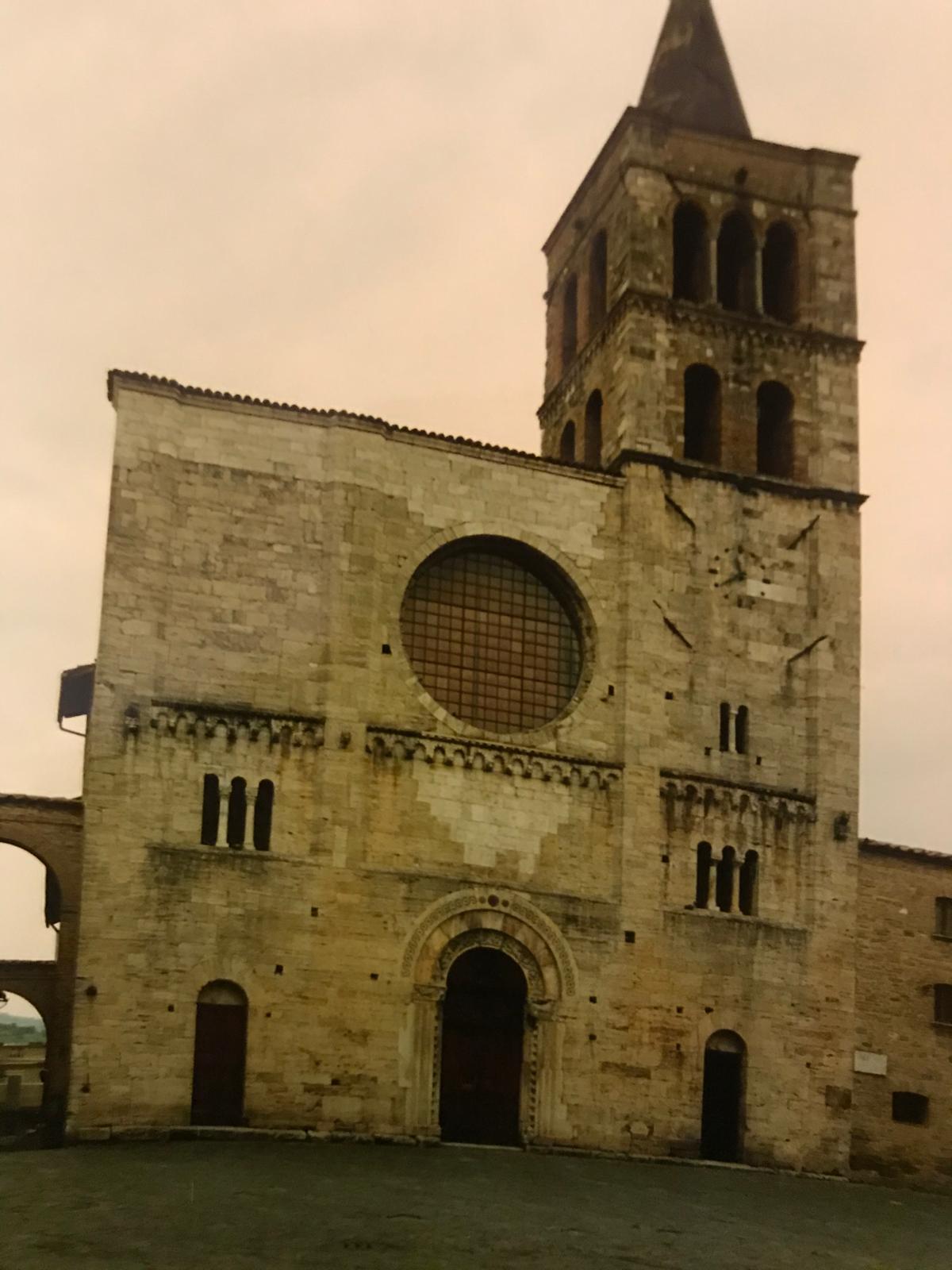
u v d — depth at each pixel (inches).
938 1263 1546.5
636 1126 2159.2
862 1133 2303.2
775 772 2381.9
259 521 2203.5
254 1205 1486.2
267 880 2070.6
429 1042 2090.3
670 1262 1391.5
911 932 2415.1
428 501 2308.1
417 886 2138.3
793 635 2454.5
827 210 2684.5
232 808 2092.8
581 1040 2166.6
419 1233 1408.7
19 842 2130.9
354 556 2224.4
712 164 2664.9
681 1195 1834.4
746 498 2487.7
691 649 2385.6
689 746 2341.3
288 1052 2027.6
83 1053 1942.7
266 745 2122.3
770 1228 1654.8
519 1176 1833.2
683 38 2883.9
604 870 2247.8
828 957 2320.4
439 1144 2053.4
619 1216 1612.9
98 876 2004.2
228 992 2033.7
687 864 2289.6
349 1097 2038.6
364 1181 1676.9
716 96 2832.2
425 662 2300.7
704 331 2566.4
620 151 2674.7
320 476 2246.6
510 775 2233.0
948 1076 2370.8
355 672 2180.1
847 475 2554.1
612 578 2386.8
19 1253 1246.9
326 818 2112.5
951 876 2465.6
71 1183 1579.7
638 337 2508.6
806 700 2433.6
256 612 2170.3
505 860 2197.3
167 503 2167.8
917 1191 2237.9
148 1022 1979.6
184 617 2140.7
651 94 2859.3
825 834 2369.6
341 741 2144.4
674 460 2456.9
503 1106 2142.0
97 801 2028.8
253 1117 1994.3
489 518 2340.1
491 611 2358.5
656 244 2576.3
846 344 2620.6
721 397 2554.1
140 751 2066.9
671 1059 2197.3
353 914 2096.5
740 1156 2203.5
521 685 2343.8
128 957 1991.9
